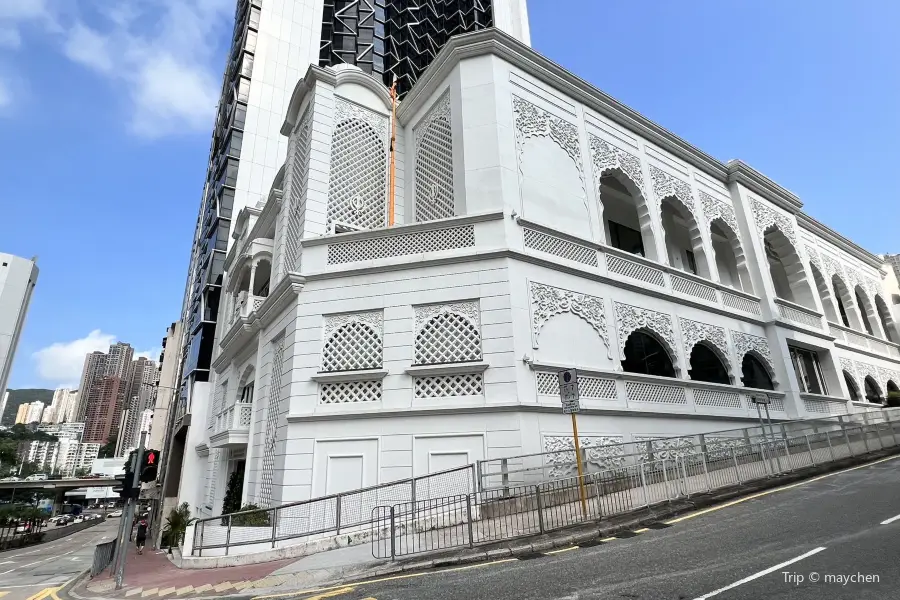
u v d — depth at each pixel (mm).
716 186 19641
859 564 4965
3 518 42969
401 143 15781
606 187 18109
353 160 14742
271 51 35094
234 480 16594
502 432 10211
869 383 24641
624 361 13523
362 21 35062
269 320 14969
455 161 13141
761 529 6758
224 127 36344
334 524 10125
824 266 24500
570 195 13898
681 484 9227
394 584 5980
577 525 7734
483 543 7254
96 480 72812
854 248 27547
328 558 7863
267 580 6875
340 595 5766
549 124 14281
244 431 15305
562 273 12508
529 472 9945
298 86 15523
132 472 9836
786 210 22500
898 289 30688
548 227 12500
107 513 112000
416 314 11594
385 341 11461
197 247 41719
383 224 14625
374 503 10180
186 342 34906
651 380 13250
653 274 15016
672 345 14445
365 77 15492
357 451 10727
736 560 5438
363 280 12156
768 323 18219
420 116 15305
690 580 4906
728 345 16359
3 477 69875
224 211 30609
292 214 15086
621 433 11945
